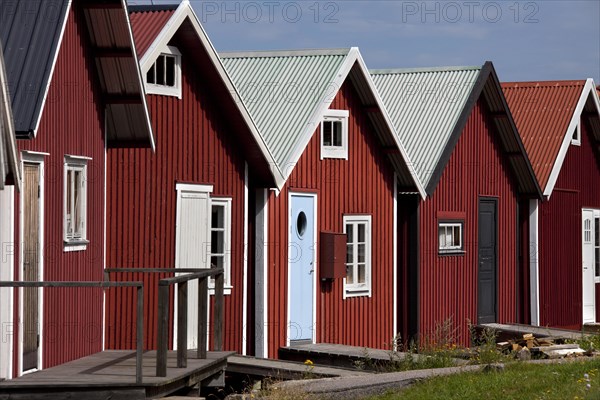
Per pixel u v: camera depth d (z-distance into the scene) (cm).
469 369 2230
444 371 2209
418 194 3394
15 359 1928
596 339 3020
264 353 2875
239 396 2019
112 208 2522
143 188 2558
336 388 2006
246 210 2841
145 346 2545
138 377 1828
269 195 2897
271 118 3034
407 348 3338
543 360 2433
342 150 3153
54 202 2088
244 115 2727
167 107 2597
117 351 2338
